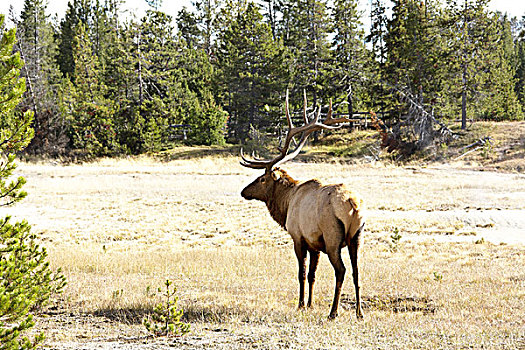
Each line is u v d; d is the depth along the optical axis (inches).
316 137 3213.6
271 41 3245.6
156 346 367.9
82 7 4598.9
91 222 1277.1
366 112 3314.5
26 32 3843.5
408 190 1738.4
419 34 3058.6
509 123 3147.1
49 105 3287.4
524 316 451.2
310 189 496.4
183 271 718.5
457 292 567.2
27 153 3058.6
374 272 694.5
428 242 997.8
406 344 350.6
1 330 299.7
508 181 1941.4
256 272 707.4
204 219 1315.2
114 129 3051.2
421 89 3021.7
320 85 3267.7
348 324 413.1
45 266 414.9
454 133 2974.9
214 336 398.9
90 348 363.6
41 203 1520.7
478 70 3065.9
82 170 2233.0
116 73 3376.0
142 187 1835.6
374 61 3378.4
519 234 1082.7
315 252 503.2
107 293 565.9
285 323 431.5
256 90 3176.7
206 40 5123.0
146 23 3366.1
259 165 567.2
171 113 3240.7
